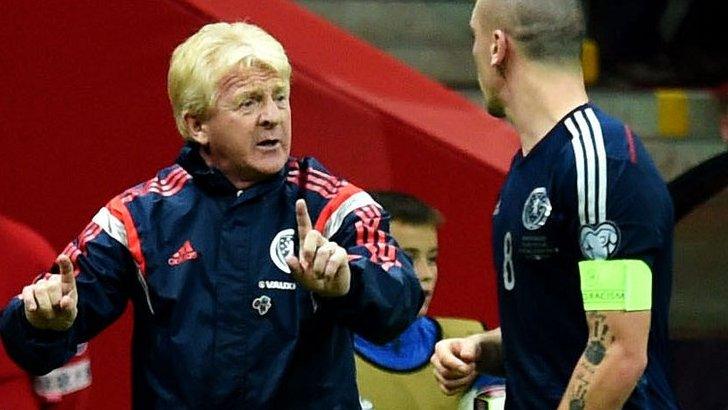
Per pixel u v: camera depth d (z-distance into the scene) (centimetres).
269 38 1238
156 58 1772
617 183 1202
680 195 1675
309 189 1240
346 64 1875
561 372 1248
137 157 1780
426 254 1576
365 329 1195
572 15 1266
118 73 1773
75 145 1783
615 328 1191
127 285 1242
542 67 1264
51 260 1516
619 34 3322
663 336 1252
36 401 1490
